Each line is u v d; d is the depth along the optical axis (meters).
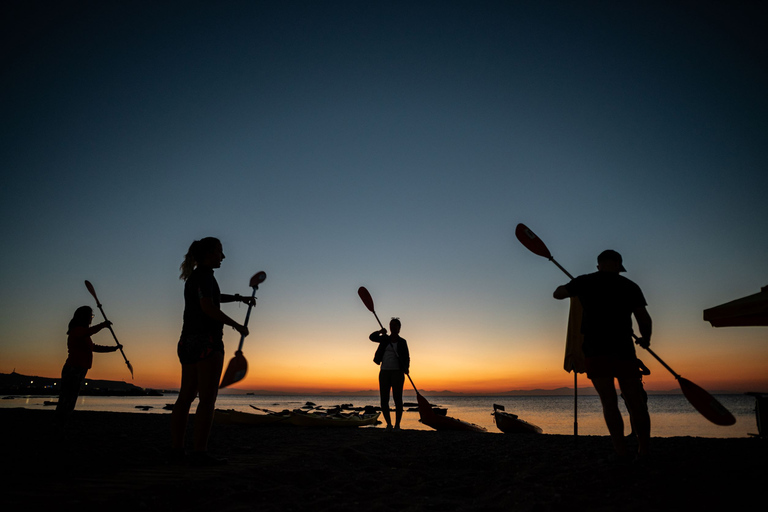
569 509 2.45
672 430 15.20
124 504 2.38
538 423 20.23
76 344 5.36
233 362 3.52
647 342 3.47
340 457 4.13
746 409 43.12
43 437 5.45
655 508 2.34
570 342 4.69
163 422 8.35
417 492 3.05
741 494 2.48
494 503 2.73
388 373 7.11
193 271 3.79
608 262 3.69
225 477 3.04
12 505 2.28
